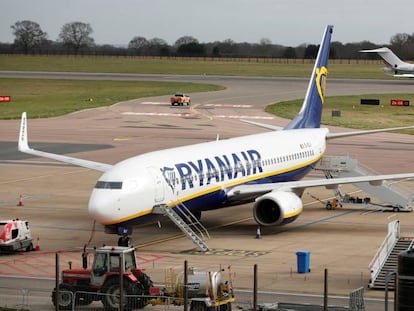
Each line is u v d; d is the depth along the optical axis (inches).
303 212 3336.6
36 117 6875.0
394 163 4613.7
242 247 2662.4
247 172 3034.0
